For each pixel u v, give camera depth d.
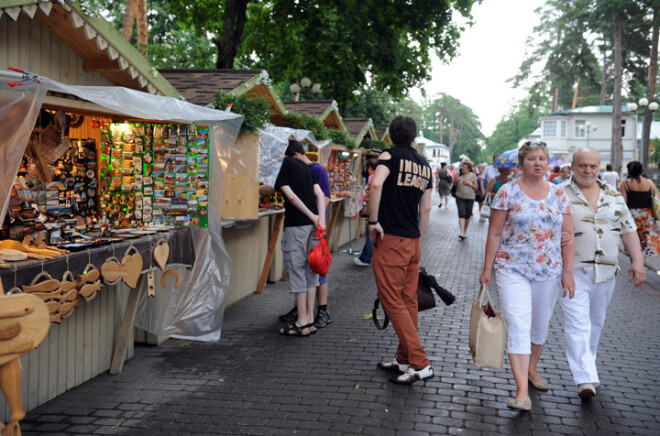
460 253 12.04
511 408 4.02
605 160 53.34
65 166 4.79
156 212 5.45
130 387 4.49
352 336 5.95
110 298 4.86
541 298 4.14
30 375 4.00
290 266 5.89
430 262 10.83
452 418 3.94
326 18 17.92
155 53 26.89
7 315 2.65
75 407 4.10
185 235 5.18
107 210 5.23
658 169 40.22
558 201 4.05
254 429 3.76
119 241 4.34
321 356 5.28
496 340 4.01
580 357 4.25
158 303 5.53
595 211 4.25
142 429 3.76
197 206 5.44
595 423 3.89
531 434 3.72
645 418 3.98
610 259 4.24
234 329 6.20
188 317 5.58
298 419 3.92
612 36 38.53
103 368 4.80
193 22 18.95
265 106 6.44
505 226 4.12
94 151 5.09
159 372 4.84
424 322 6.42
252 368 4.95
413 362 4.54
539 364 5.09
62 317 3.62
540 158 3.96
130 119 5.27
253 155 6.19
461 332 6.05
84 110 4.51
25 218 4.04
